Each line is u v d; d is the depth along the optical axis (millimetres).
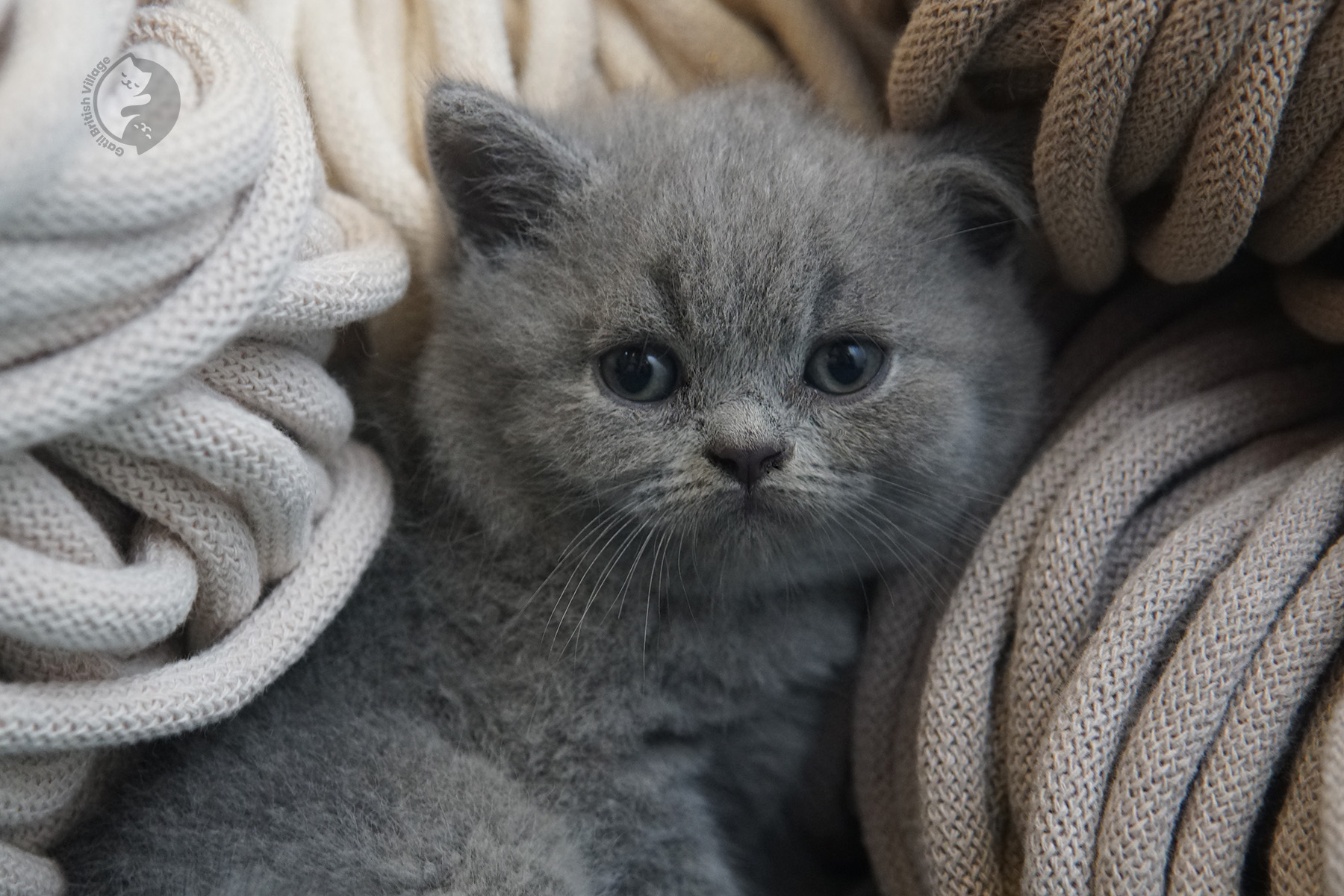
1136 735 260
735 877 306
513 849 282
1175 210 278
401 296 285
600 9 327
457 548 302
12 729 245
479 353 299
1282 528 267
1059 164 278
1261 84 262
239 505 261
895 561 303
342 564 275
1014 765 272
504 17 319
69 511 249
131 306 245
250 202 252
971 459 300
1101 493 280
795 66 320
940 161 295
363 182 303
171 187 241
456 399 301
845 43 314
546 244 299
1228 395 290
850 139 303
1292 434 289
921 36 281
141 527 260
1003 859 273
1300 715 259
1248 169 267
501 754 294
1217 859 254
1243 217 273
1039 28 274
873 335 289
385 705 295
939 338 294
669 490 288
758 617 305
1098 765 261
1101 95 268
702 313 285
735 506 288
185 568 257
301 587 271
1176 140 271
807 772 321
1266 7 259
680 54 325
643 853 294
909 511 298
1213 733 258
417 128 312
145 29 258
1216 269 285
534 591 299
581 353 290
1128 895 254
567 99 318
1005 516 288
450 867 280
